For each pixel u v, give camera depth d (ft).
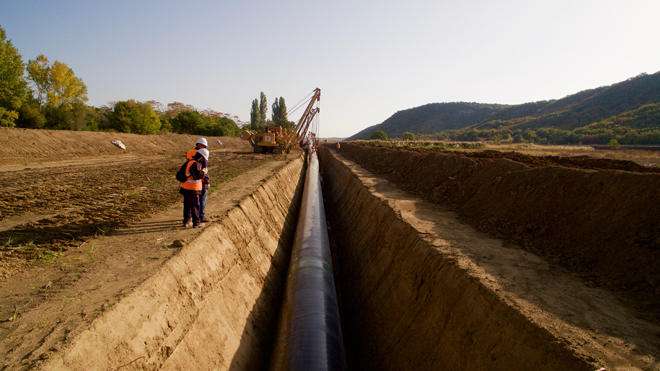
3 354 13.92
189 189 30.58
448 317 22.27
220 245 30.71
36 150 102.58
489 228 33.78
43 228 31.14
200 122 250.78
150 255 24.49
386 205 45.32
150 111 195.11
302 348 24.07
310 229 50.26
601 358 14.73
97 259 23.91
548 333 16.39
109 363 15.52
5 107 120.47
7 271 21.98
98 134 135.74
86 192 49.37
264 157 123.44
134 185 55.77
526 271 23.79
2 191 48.93
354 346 30.86
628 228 23.86
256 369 25.38
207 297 24.59
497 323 18.72
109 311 17.06
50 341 14.73
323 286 33.19
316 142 268.62
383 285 33.17
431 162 62.85
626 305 19.30
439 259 26.43
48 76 153.79
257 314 30.01
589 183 29.50
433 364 21.22
